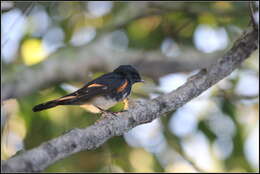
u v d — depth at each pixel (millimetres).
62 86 12164
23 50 13078
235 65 7699
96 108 9156
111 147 12156
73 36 14203
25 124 11414
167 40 14492
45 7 13664
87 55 11930
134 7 13008
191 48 13984
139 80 10086
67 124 11414
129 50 12414
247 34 7797
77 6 14203
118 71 9867
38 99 11609
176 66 12453
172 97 7062
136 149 12305
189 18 14492
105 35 12461
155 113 6879
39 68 11469
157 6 13211
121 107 11516
